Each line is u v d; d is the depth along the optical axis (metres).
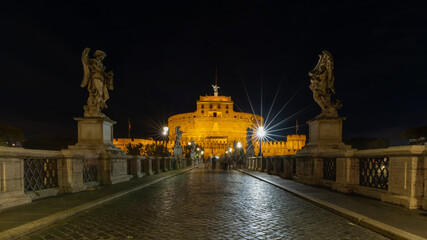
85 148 12.64
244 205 7.93
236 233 5.11
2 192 6.91
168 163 28.58
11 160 7.21
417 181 6.64
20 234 4.84
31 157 8.05
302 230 5.29
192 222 5.92
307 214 6.67
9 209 6.72
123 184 12.82
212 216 6.49
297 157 14.59
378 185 8.27
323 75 13.18
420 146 6.59
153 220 6.09
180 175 21.50
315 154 12.25
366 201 7.73
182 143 112.94
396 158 7.16
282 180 15.15
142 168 19.70
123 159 14.69
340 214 6.43
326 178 11.95
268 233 5.10
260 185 13.55
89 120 12.98
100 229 5.37
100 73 13.52
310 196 8.77
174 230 5.30
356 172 9.44
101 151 12.64
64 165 9.72
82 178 10.59
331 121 12.80
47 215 6.08
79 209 6.82
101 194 9.38
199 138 133.75
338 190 9.92
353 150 9.47
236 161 41.03
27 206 7.13
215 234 5.04
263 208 7.46
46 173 9.05
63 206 7.14
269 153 124.75
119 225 5.66
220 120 140.38
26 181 8.14
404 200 6.72
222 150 118.94
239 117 144.75
